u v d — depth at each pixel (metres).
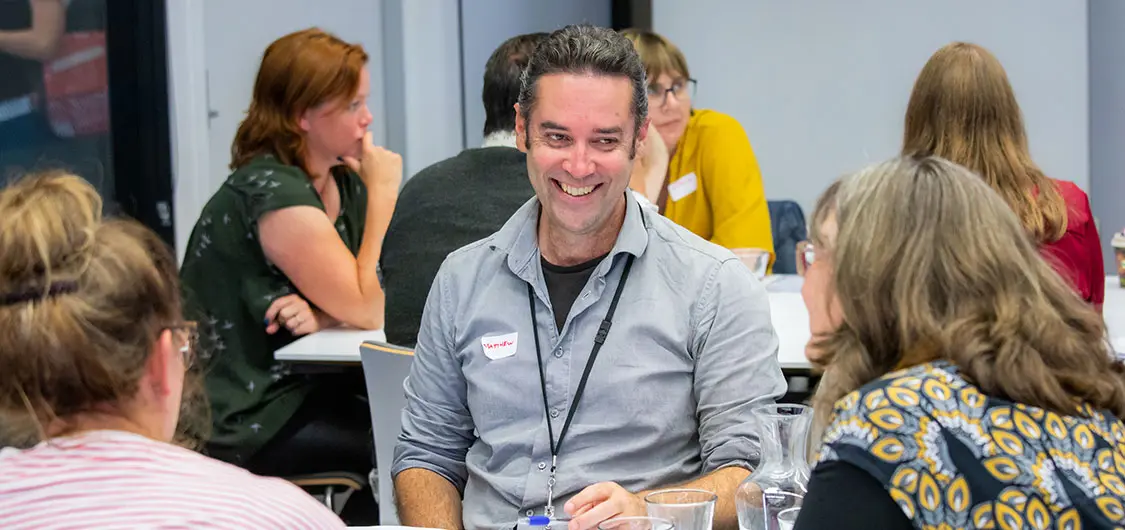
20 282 2.05
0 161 7.37
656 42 7.16
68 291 2.04
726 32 10.55
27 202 2.11
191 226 8.52
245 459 5.90
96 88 7.96
